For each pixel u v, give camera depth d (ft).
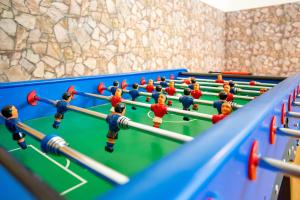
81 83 4.91
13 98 3.88
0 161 1.19
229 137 1.22
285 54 15.55
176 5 12.57
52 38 7.42
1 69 6.37
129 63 10.21
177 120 4.01
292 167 1.44
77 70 8.25
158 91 4.38
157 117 2.94
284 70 15.74
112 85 5.60
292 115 2.83
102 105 5.30
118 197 0.73
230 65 17.83
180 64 13.35
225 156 1.05
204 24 15.12
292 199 4.31
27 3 6.71
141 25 10.61
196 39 14.52
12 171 1.07
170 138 1.96
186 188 0.79
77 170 2.39
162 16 11.72
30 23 6.84
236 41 17.39
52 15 7.34
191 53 14.20
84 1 8.19
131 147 2.91
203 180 0.87
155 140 3.12
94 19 8.59
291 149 4.42
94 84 5.19
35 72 7.11
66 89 4.64
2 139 3.16
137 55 10.57
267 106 1.95
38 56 7.13
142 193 0.75
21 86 3.96
